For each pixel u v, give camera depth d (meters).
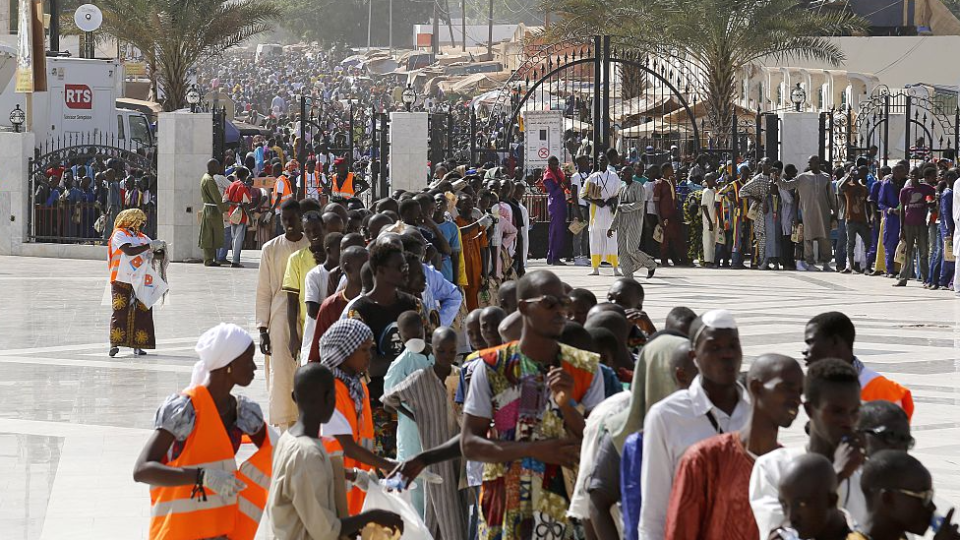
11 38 93.88
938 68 99.56
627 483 11.13
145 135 78.00
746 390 10.84
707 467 10.12
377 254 17.47
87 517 18.78
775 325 37.31
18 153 60.84
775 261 55.91
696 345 10.70
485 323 15.62
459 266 30.05
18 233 61.06
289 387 22.83
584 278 50.69
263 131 107.56
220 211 55.81
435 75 189.50
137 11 92.06
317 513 12.34
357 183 60.38
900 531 8.80
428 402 15.86
